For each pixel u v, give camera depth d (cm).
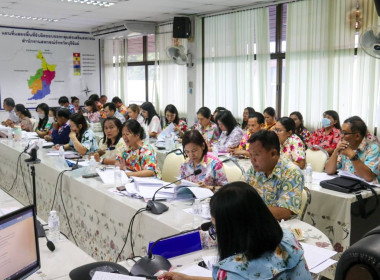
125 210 219
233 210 100
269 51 595
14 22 792
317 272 146
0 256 123
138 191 237
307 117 551
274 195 203
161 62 793
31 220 136
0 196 251
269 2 574
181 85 758
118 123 372
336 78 516
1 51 837
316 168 340
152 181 254
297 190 196
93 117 764
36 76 885
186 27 667
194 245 168
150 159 306
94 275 140
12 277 128
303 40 545
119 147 324
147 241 201
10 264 127
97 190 251
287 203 195
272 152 197
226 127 439
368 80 483
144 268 146
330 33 514
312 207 271
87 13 677
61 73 917
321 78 529
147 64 848
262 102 611
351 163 304
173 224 185
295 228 185
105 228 245
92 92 965
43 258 165
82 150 389
